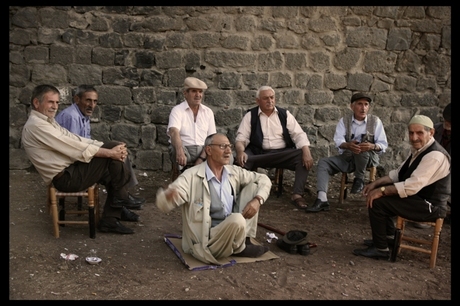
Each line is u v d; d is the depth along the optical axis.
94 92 4.80
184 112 5.54
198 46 6.40
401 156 6.79
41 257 3.74
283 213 5.21
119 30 6.31
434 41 6.64
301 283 3.50
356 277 3.65
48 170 4.00
